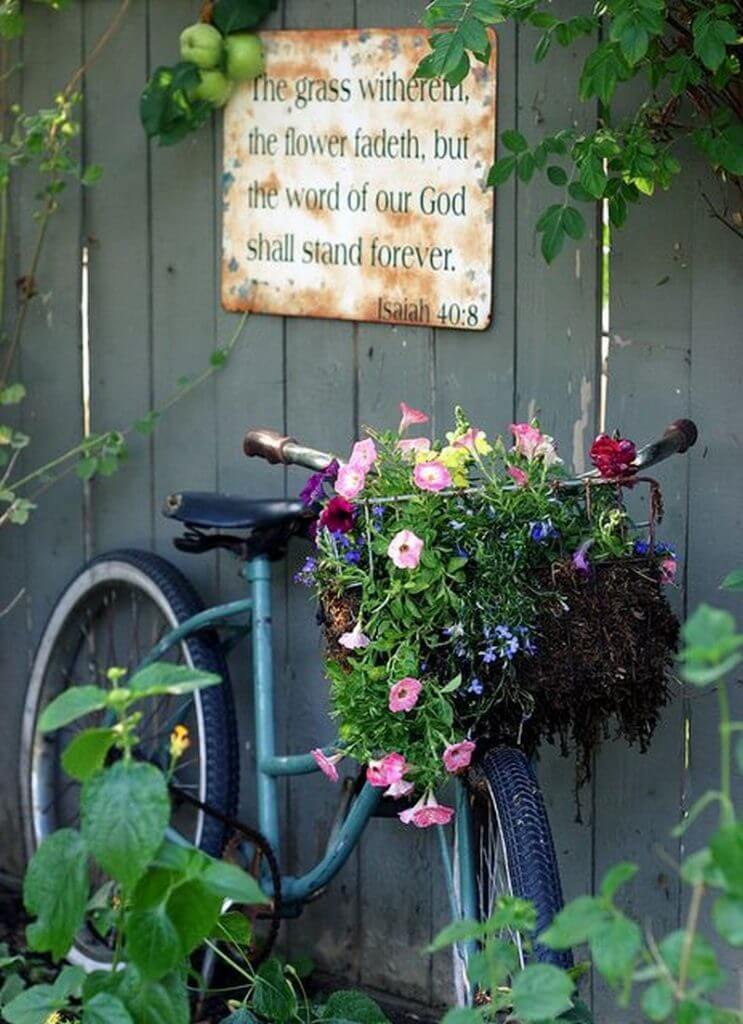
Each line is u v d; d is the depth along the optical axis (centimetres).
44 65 549
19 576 579
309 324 496
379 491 376
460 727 373
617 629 367
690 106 413
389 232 473
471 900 392
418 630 367
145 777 271
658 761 438
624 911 447
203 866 279
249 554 471
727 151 390
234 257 507
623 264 431
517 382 454
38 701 552
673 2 399
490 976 283
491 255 454
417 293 468
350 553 370
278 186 495
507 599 363
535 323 449
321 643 499
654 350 429
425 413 473
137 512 544
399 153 468
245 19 488
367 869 501
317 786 506
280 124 492
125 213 534
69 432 558
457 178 457
